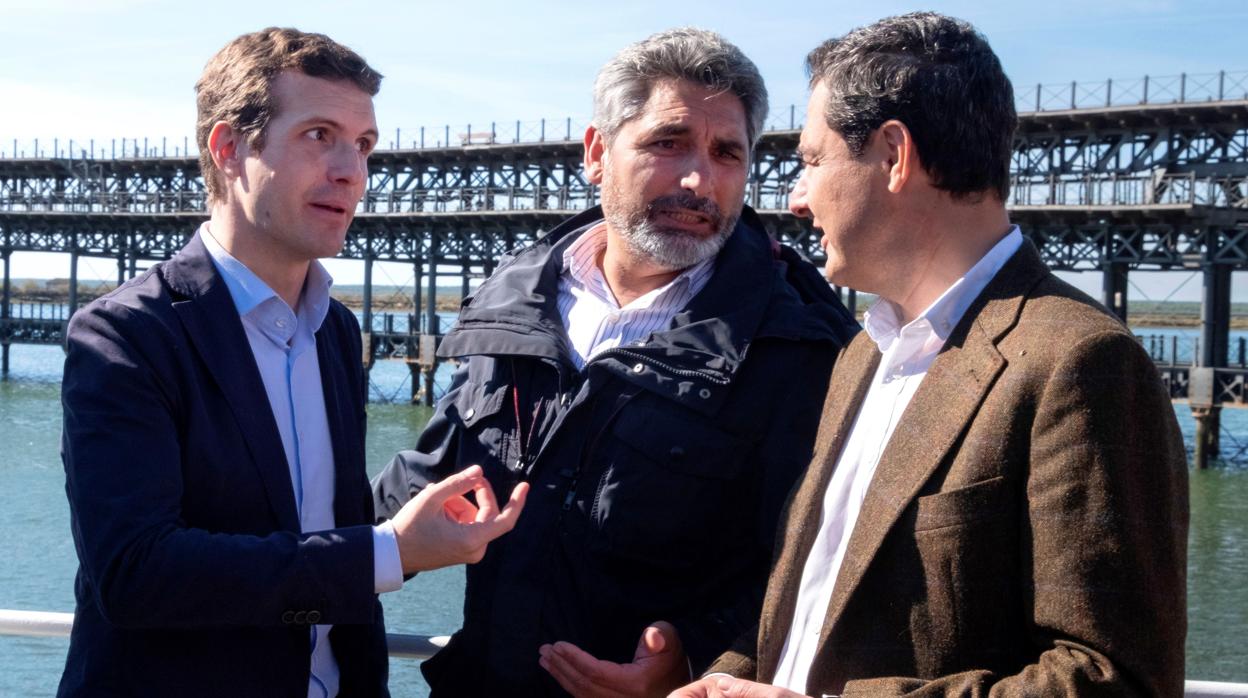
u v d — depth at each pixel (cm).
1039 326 183
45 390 3797
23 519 1642
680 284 289
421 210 3650
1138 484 169
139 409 216
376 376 4762
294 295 252
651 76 274
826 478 220
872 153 199
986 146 195
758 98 282
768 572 271
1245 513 1923
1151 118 2733
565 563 273
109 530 206
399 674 782
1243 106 2600
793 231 3147
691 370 268
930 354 204
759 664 220
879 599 191
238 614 210
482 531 217
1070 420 172
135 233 4184
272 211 236
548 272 303
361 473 261
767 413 270
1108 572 166
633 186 277
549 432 278
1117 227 2778
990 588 181
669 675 252
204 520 228
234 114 237
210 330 233
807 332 274
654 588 270
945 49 196
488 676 273
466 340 296
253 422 233
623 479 268
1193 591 1378
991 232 200
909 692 179
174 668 224
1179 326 7506
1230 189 2612
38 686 694
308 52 236
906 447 192
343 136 239
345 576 212
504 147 3531
